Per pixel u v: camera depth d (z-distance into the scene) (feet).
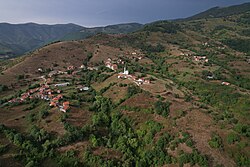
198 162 333.62
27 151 351.67
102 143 383.45
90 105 497.46
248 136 362.94
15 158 337.52
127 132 416.05
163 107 440.86
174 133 384.47
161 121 413.80
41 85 629.92
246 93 609.42
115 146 382.42
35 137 375.66
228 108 531.09
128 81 585.22
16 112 465.06
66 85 641.81
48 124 409.28
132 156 365.61
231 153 342.85
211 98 574.97
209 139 363.15
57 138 378.12
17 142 359.25
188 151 349.82
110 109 480.64
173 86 593.01
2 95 583.17
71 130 390.83
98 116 441.68
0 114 451.12
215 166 327.47
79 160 352.49
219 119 407.85
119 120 441.27
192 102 485.56
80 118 439.63
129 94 504.02
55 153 357.20
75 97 532.32
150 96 486.79
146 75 641.40
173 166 341.82
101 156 358.23
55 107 458.09
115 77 639.76
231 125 389.39
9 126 406.82
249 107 526.57
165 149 366.22
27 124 419.33
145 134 403.34
